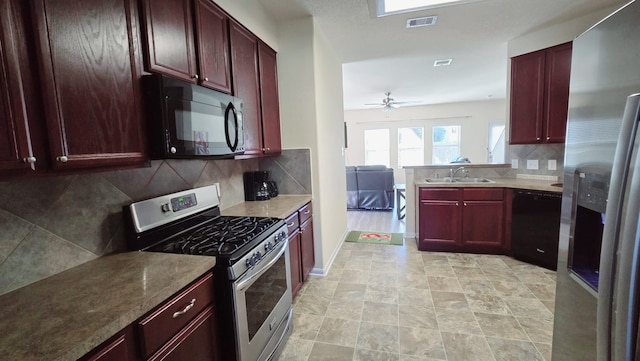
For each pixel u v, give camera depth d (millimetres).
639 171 746
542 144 3438
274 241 1813
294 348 1920
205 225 1926
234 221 1994
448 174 3973
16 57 849
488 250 3434
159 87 1308
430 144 8430
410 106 8445
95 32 1089
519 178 3697
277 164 3014
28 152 874
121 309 924
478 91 6574
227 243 1545
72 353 751
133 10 1263
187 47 1623
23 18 871
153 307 1013
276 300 1851
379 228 4762
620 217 807
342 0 2512
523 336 1963
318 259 3018
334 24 2965
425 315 2240
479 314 2229
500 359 1763
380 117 8703
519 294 2502
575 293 1130
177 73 1534
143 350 981
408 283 2771
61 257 1235
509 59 3572
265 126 2623
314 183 2953
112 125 1155
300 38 2830
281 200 2752
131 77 1246
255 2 2438
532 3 2648
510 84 3533
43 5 914
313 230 2982
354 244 3971
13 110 836
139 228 1486
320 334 2053
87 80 1059
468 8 2703
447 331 2041
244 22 2246
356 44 3553
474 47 3750
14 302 988
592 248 1086
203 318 1284
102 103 1114
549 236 2949
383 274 2990
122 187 1512
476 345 1891
